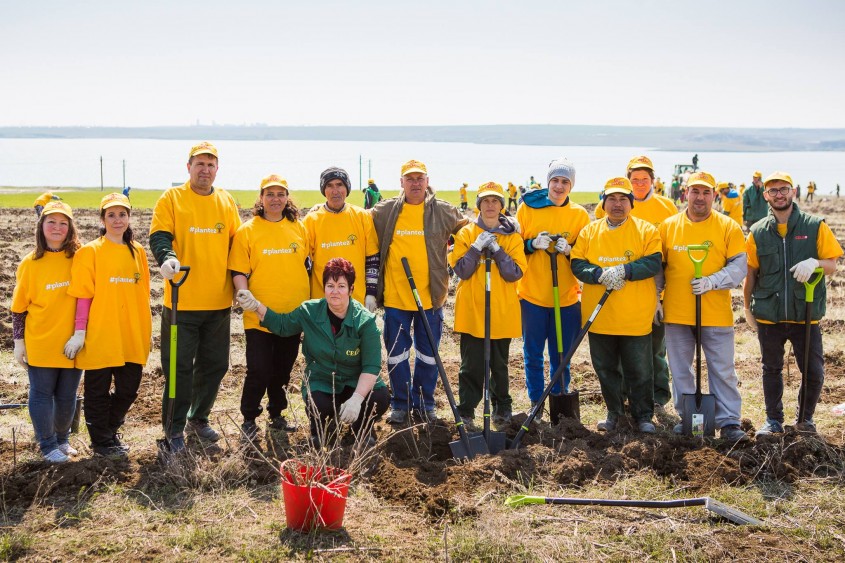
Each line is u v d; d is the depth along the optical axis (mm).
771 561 4469
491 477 5418
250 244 6246
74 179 83750
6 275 14328
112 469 5500
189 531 4723
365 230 6848
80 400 6660
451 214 7023
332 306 5816
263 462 5648
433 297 6926
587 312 6680
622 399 6836
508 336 6805
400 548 4570
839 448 5930
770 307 6434
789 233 6383
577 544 4609
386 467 5578
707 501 4980
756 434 6223
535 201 7098
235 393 7785
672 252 6484
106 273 5766
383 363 8664
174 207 6023
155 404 7312
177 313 6070
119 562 4406
